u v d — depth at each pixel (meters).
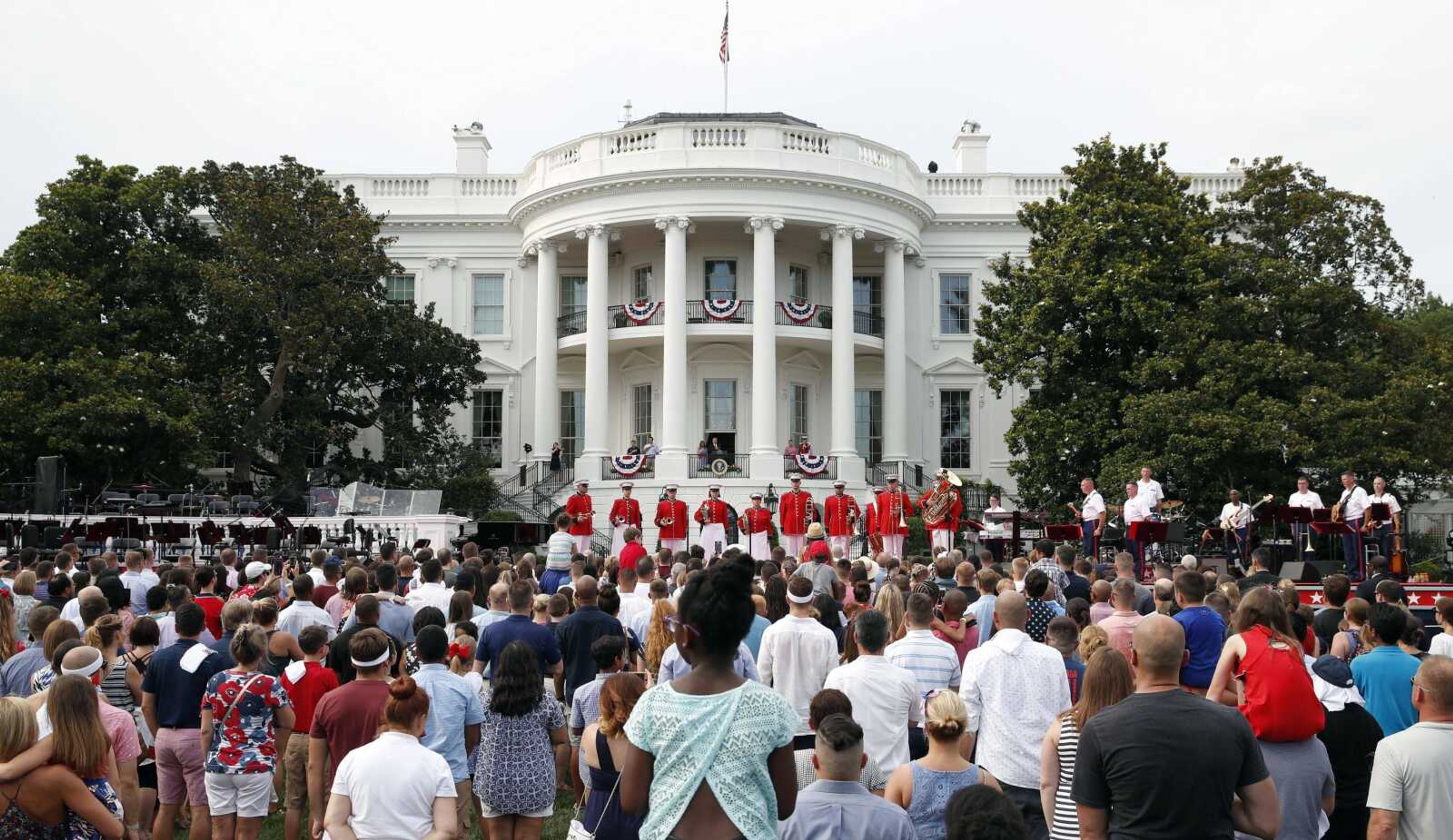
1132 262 28.92
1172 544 23.64
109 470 31.06
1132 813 4.64
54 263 32.94
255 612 9.13
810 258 39.72
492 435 40.03
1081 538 22.66
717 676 4.21
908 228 38.50
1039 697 6.87
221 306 33.09
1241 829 4.79
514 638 8.82
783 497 26.67
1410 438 25.53
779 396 38.47
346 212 34.44
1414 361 27.77
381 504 28.22
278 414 35.00
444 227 40.41
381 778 5.79
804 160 35.75
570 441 40.09
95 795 5.86
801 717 7.74
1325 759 6.17
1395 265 29.72
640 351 39.06
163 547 26.22
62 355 30.72
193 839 8.12
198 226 36.12
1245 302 27.64
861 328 39.78
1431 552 25.91
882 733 6.80
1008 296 31.53
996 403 40.28
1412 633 7.38
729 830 4.01
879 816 4.88
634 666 10.53
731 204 35.31
